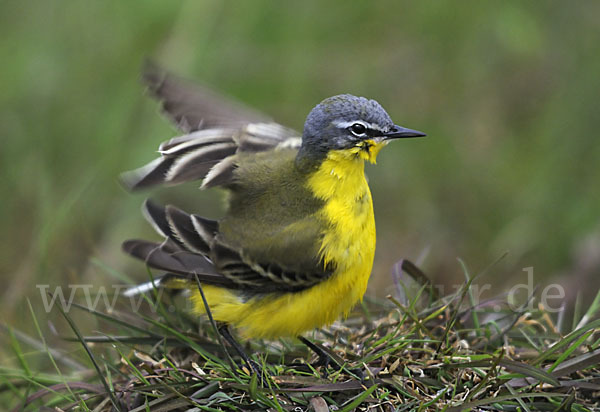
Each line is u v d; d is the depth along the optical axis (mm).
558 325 9664
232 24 15000
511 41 14047
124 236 13867
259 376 8820
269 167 9820
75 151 14742
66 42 15164
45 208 14070
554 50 14461
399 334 9055
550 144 14414
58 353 10078
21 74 15000
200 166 9992
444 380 8508
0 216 14250
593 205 13977
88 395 8922
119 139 14594
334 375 8570
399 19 14945
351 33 15039
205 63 14805
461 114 14781
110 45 15086
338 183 9469
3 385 9820
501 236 14227
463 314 9445
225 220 9617
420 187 14812
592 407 8328
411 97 14836
